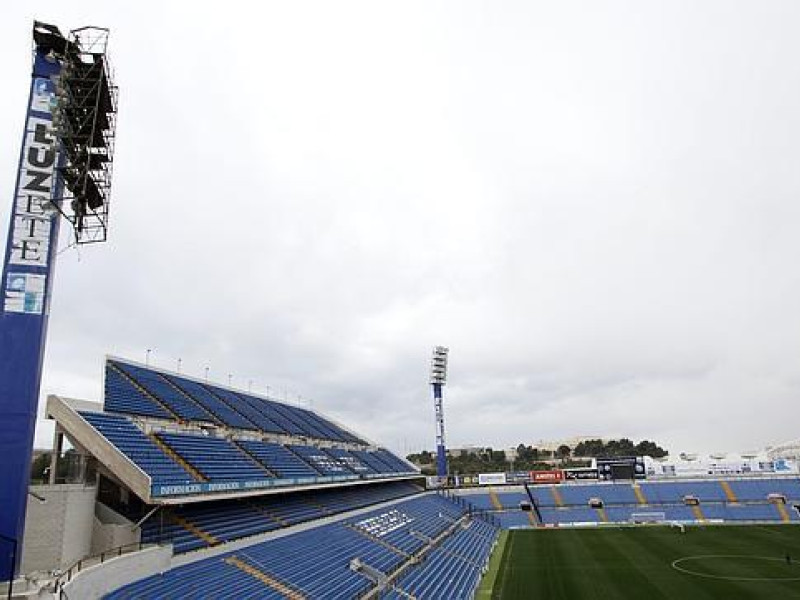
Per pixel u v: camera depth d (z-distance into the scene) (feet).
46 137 83.71
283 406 268.00
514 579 152.76
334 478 186.29
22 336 78.54
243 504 146.72
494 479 331.16
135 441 118.83
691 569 158.61
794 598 124.57
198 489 107.34
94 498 95.86
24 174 82.28
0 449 74.84
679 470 329.52
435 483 331.16
